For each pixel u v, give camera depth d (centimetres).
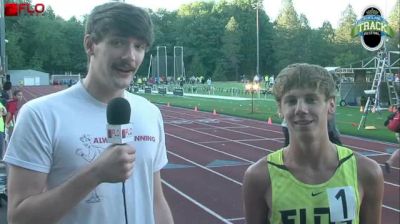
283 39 9806
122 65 245
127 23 240
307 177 264
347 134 1970
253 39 10856
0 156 1025
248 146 1712
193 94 5775
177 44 11375
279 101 267
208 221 796
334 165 265
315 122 256
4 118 1109
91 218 244
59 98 252
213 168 1283
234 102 4197
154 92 6297
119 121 224
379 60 2675
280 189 266
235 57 10825
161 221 280
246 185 280
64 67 11738
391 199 918
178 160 1413
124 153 216
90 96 254
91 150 246
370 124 2291
